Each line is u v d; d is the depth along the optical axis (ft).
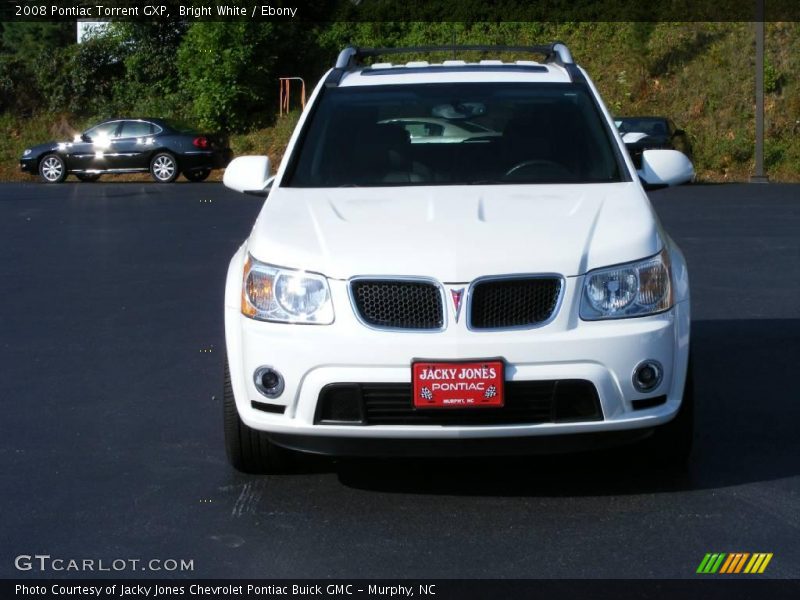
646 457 16.85
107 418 20.92
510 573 13.34
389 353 14.69
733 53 105.40
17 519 15.58
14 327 30.04
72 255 44.14
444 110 19.69
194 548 14.39
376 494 16.33
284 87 113.39
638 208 16.49
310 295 15.12
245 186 19.51
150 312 31.81
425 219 15.98
